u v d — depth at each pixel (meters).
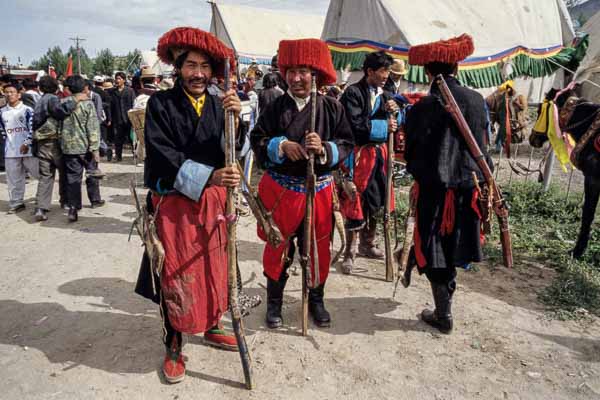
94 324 3.53
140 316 3.65
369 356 3.13
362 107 4.00
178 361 2.88
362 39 8.29
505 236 3.21
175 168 2.55
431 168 3.05
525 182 7.14
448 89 2.95
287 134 3.09
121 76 10.57
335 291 4.06
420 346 3.25
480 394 2.78
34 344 3.27
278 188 3.19
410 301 3.89
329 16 8.80
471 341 3.31
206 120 2.63
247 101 6.71
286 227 3.21
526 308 3.78
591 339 3.34
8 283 4.24
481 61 8.15
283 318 3.60
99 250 5.05
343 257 4.78
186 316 2.66
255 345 3.25
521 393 2.79
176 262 2.66
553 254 4.83
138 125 4.98
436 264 3.13
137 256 4.88
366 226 4.73
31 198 7.34
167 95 2.62
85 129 5.96
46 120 5.86
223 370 2.98
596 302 3.87
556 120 5.53
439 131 3.04
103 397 2.73
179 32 2.49
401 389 2.81
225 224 2.73
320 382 2.88
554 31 9.76
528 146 11.70
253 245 5.16
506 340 3.32
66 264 4.67
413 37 7.68
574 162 4.73
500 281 4.27
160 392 2.78
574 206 6.22
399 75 4.51
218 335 3.18
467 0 8.74
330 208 3.29
